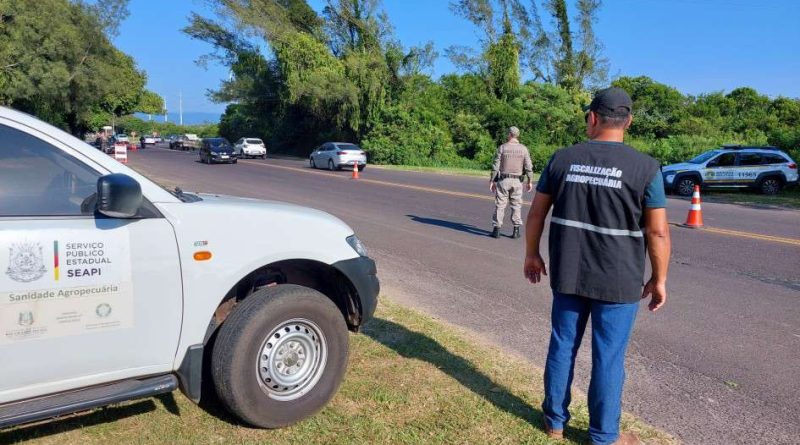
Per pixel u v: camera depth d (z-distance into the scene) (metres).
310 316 3.56
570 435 3.53
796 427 3.82
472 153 43.47
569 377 3.43
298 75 43.41
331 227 3.83
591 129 3.31
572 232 3.22
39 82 32.22
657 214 3.11
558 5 50.81
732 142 31.47
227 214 3.37
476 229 11.27
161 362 3.15
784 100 51.25
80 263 2.86
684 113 48.81
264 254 3.45
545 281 7.37
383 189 18.97
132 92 77.38
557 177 3.31
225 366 3.31
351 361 4.44
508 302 6.41
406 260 8.41
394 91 43.78
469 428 3.55
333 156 29.45
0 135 2.87
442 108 45.28
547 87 45.97
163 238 3.10
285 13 45.84
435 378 4.20
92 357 2.93
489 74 47.91
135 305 3.02
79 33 34.53
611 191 3.11
